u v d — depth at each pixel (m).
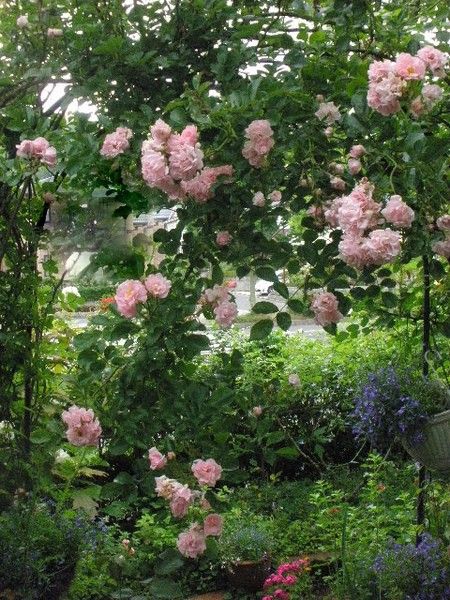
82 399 3.39
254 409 3.46
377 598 4.07
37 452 3.71
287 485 5.87
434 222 3.30
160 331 3.18
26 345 3.91
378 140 3.26
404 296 4.20
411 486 5.06
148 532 4.88
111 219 3.59
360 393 3.79
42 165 3.36
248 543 4.85
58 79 3.59
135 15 3.54
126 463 5.66
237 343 6.27
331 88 3.42
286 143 3.31
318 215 3.36
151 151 3.07
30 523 3.49
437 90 3.18
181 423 3.26
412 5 3.87
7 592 3.31
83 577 3.90
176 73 3.56
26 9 3.63
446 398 3.64
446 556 3.85
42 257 3.94
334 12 3.56
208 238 3.40
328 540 4.98
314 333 7.17
